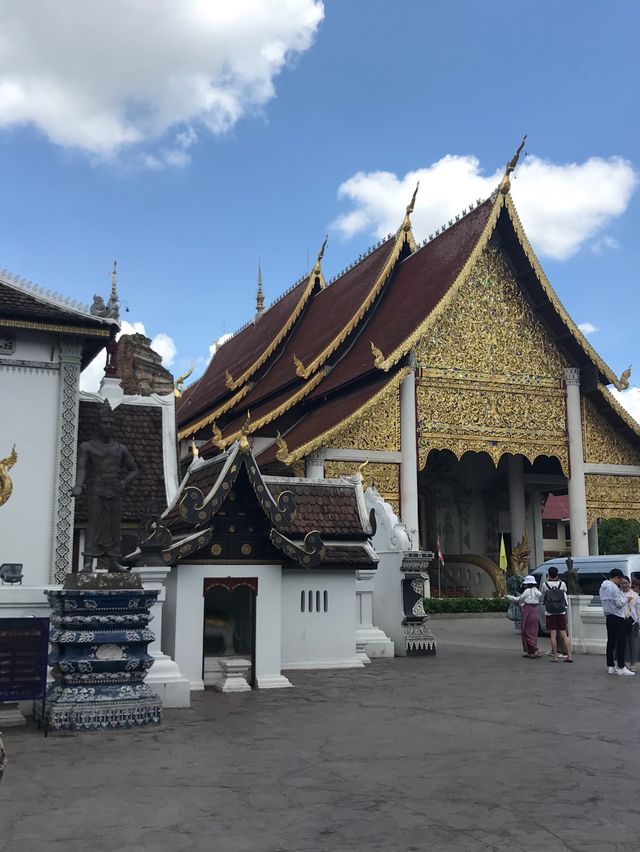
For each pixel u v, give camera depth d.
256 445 33.06
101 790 6.05
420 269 33.53
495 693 11.03
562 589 15.35
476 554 38.19
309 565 12.02
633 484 32.81
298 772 6.60
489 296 31.62
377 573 17.36
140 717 8.55
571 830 5.14
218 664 11.85
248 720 8.94
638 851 4.77
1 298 14.00
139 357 30.17
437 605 28.61
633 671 13.23
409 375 29.34
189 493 11.40
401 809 5.59
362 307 33.91
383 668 14.03
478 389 30.77
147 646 9.67
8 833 5.08
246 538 11.97
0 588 9.50
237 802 5.75
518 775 6.52
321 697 10.66
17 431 14.05
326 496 14.65
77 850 4.77
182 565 11.63
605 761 7.00
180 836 5.02
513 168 31.25
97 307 14.59
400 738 7.96
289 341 39.97
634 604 13.89
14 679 8.21
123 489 9.36
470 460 40.12
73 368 14.53
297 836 5.03
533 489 39.66
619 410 32.03
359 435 28.30
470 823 5.29
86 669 8.51
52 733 8.18
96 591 8.72
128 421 16.11
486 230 30.33
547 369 32.16
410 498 28.39
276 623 11.87
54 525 13.97
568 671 13.60
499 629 24.61
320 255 41.66
